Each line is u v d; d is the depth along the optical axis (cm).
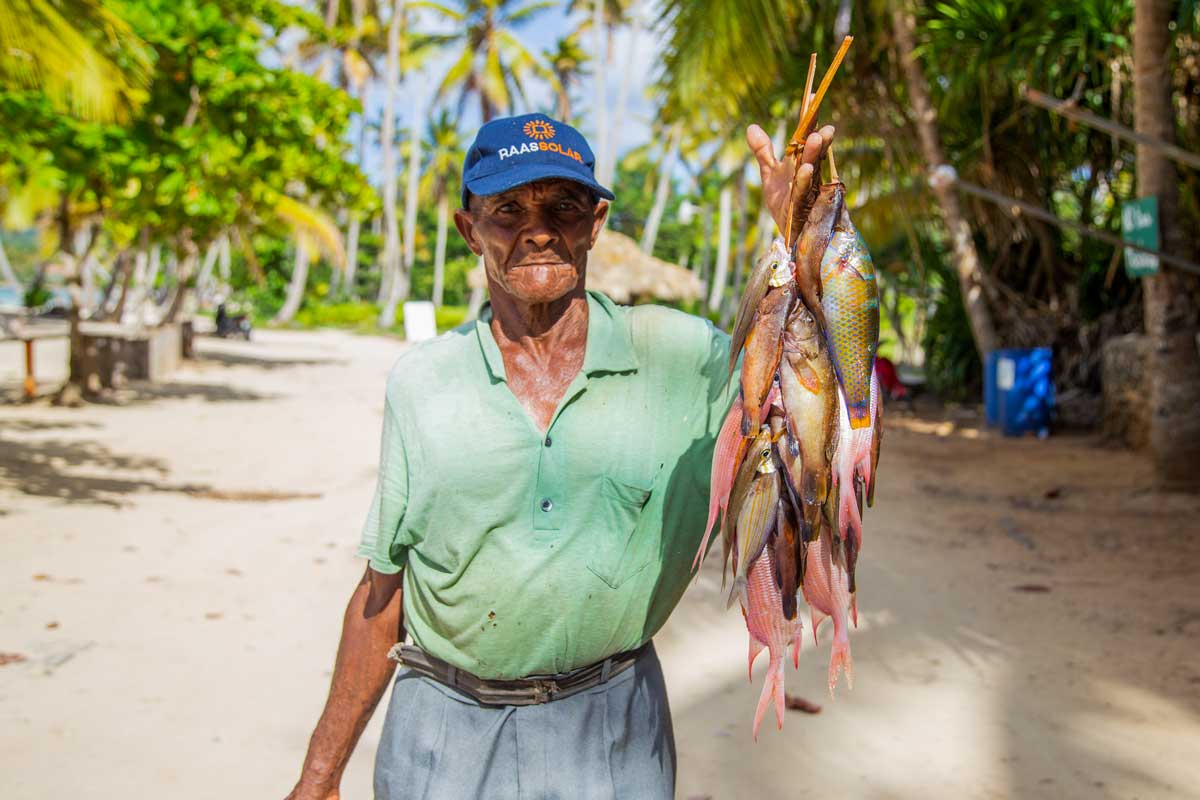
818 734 368
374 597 183
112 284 3234
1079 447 1092
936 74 1173
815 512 141
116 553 614
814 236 137
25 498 759
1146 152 779
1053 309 1346
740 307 144
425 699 176
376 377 2027
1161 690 401
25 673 418
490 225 161
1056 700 394
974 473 939
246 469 938
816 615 148
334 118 1519
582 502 165
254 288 4416
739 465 145
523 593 165
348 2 4300
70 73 782
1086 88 1147
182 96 1268
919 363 2541
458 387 167
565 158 160
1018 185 1253
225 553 625
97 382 1532
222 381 1844
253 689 409
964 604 520
